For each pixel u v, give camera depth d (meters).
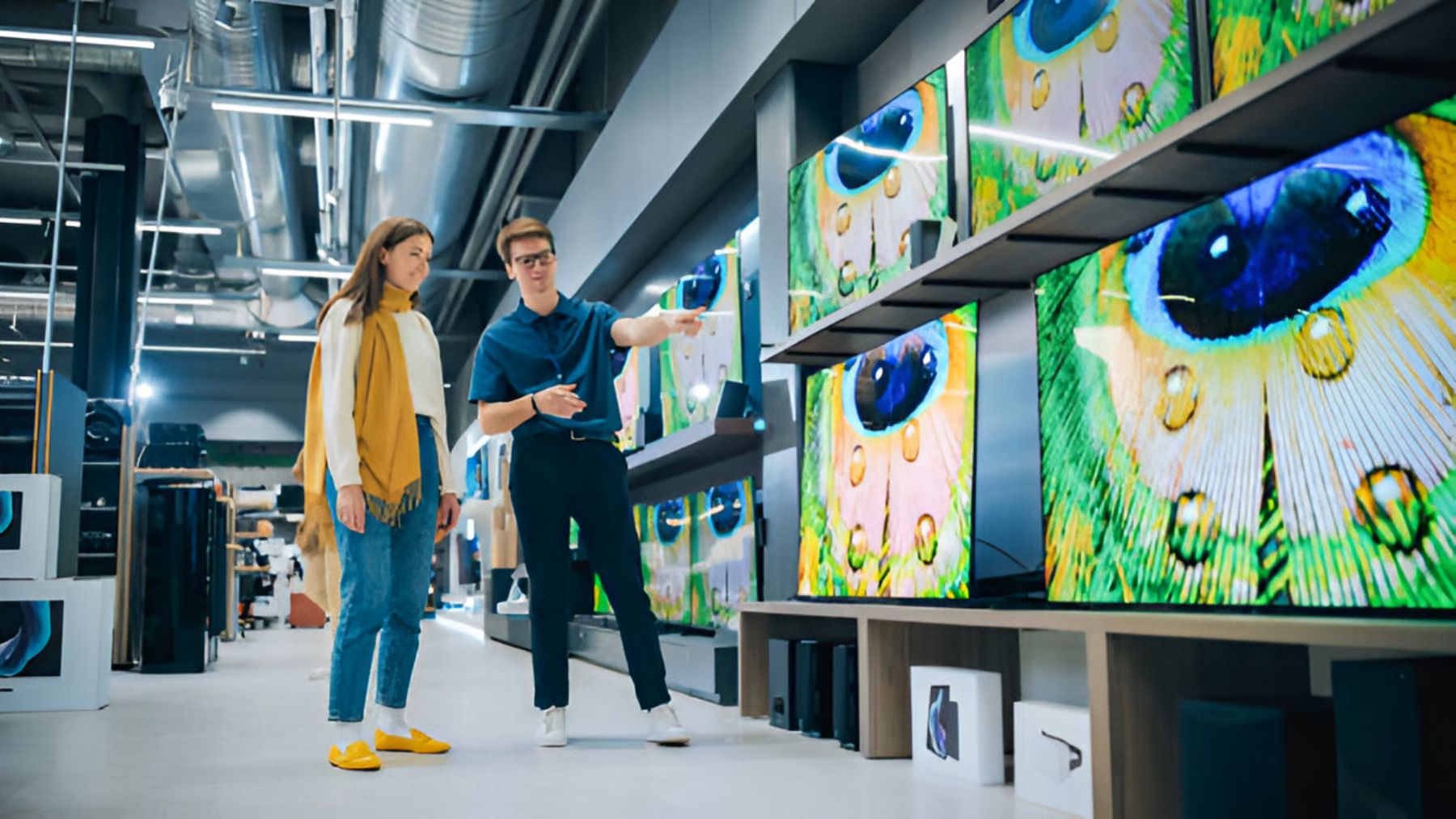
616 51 8.19
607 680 5.38
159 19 7.65
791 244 4.16
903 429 3.17
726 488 4.77
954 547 2.87
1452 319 1.58
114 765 2.98
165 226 11.05
